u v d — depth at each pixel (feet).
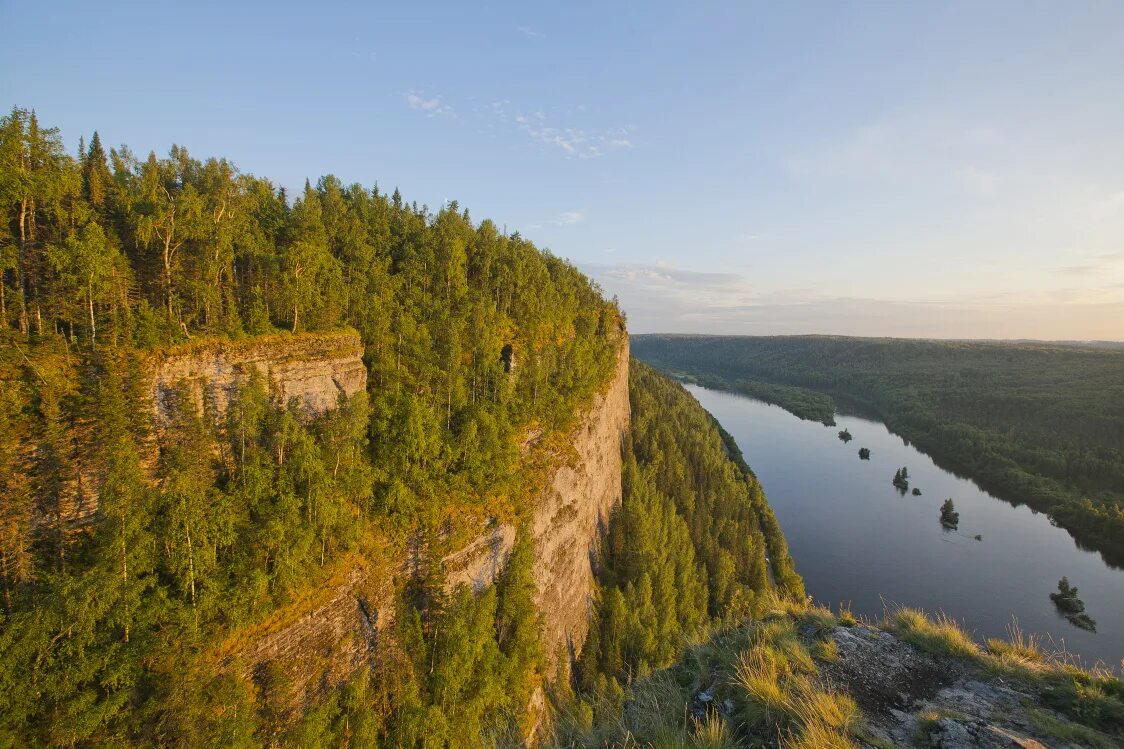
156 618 86.12
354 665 109.29
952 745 30.35
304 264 135.85
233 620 91.50
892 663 40.47
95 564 84.33
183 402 105.91
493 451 155.02
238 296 140.36
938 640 42.16
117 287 102.83
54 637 76.64
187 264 125.59
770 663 39.52
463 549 137.39
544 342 230.89
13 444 85.61
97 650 78.59
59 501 89.10
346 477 118.21
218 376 113.70
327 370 134.92
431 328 179.83
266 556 100.17
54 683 74.02
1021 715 33.04
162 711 79.25
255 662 93.25
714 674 42.22
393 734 104.78
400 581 124.47
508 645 138.00
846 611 49.44
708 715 37.04
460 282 212.64
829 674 39.32
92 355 97.76
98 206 131.54
